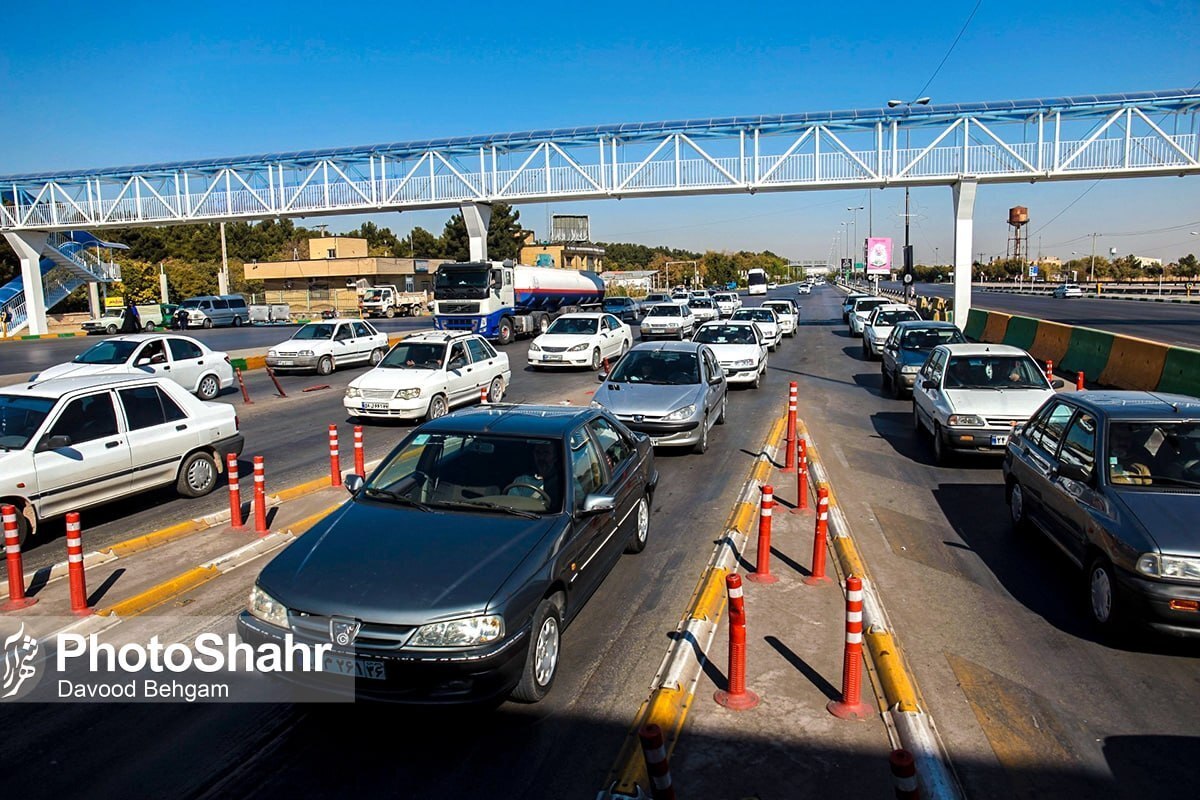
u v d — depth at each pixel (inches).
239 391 790.5
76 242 1781.5
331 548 201.0
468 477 231.3
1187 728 185.0
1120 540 221.1
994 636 232.2
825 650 220.8
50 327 1900.8
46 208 1549.0
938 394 466.9
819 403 668.7
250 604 190.9
